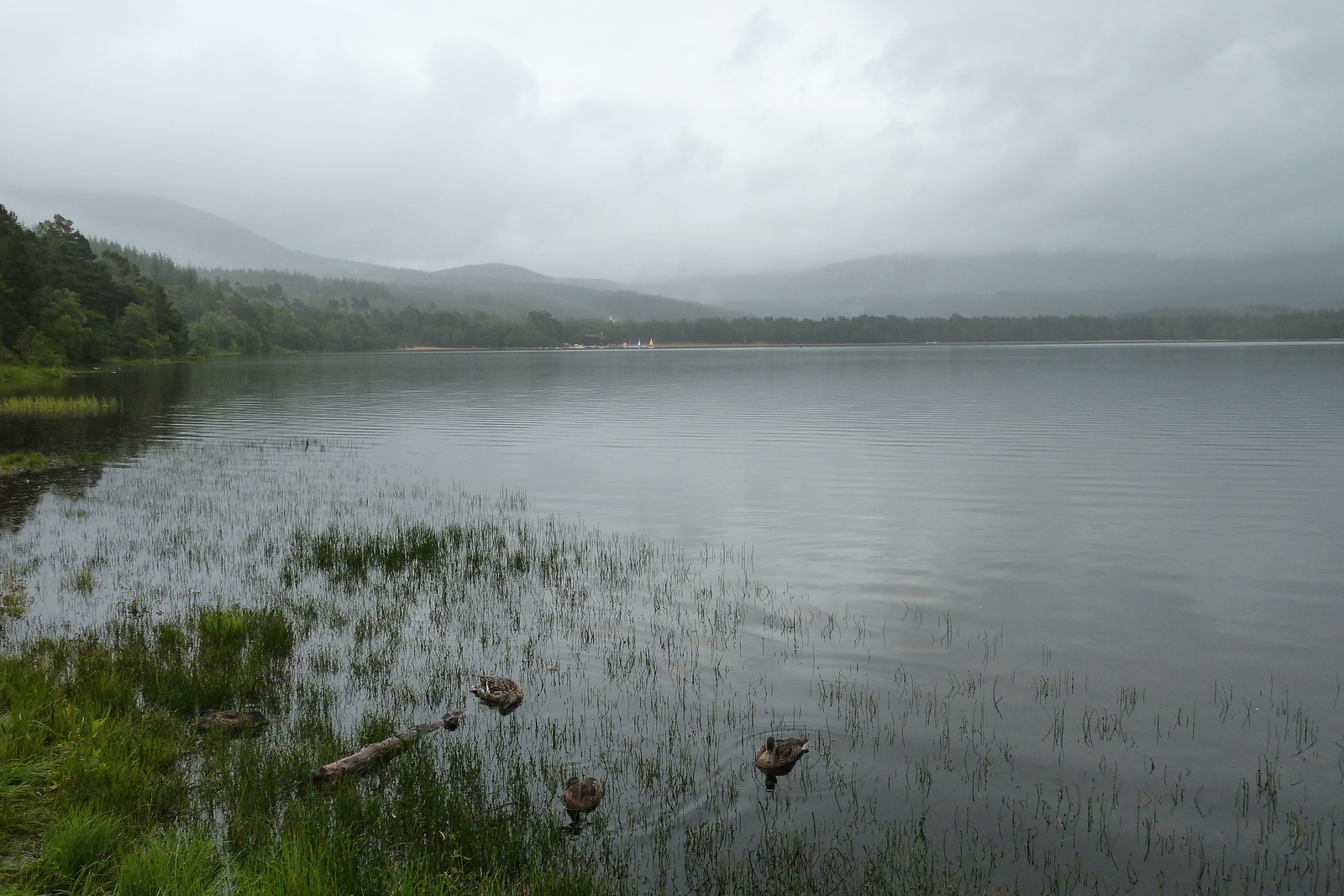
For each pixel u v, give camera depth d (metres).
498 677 10.75
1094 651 12.03
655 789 8.26
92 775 7.75
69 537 18.05
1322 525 19.95
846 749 9.08
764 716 9.81
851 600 14.23
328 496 23.53
